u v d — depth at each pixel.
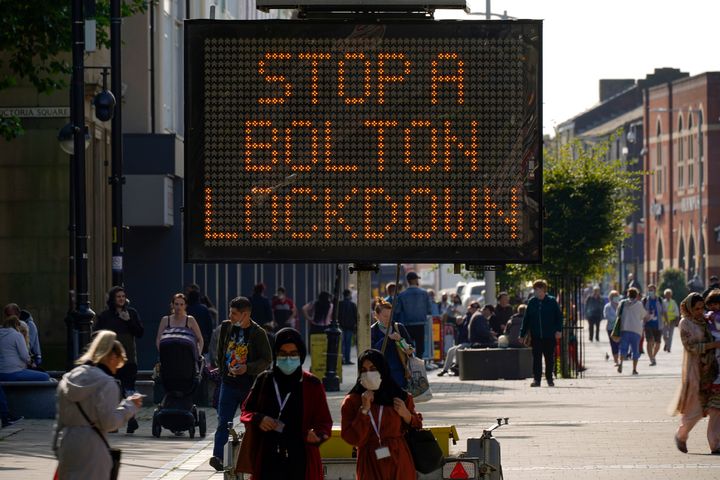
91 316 64.06
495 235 36.25
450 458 35.88
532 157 36.31
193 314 80.25
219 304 118.88
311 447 32.91
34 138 88.06
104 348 32.62
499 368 98.06
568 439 55.69
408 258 36.16
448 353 105.12
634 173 134.75
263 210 36.12
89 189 91.69
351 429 33.72
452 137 36.31
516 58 36.38
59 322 88.06
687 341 51.22
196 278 112.06
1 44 79.62
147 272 100.44
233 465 36.69
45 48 81.00
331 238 36.16
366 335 37.28
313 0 36.34
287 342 32.62
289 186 36.16
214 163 36.16
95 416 31.88
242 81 36.19
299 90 36.25
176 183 101.88
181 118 113.38
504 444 54.03
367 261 36.12
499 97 36.38
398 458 33.75
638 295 105.81
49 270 88.06
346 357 124.62
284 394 32.72
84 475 31.81
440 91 36.31
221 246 36.06
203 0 118.56
